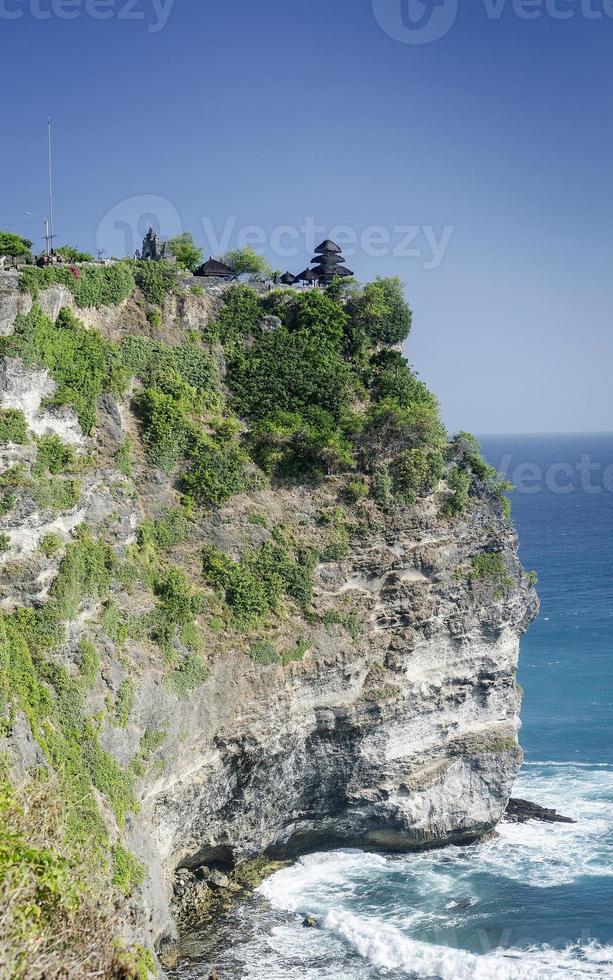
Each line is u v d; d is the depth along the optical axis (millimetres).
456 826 61438
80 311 53250
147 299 58344
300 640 56312
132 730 47438
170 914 48375
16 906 22062
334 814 59500
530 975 47219
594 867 58469
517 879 57156
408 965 48531
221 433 58062
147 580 51469
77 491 47562
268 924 52344
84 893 27344
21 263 55219
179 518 54844
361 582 59938
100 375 51969
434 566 61094
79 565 46656
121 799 44719
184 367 58750
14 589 43594
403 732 59875
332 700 57344
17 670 41344
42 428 47594
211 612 53812
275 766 55594
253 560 56469
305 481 60000
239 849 56156
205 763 52094
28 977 20422
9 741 37406
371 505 60688
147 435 55062
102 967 23047
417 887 56469
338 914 52750
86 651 45469
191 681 51219
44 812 28406
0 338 46031
